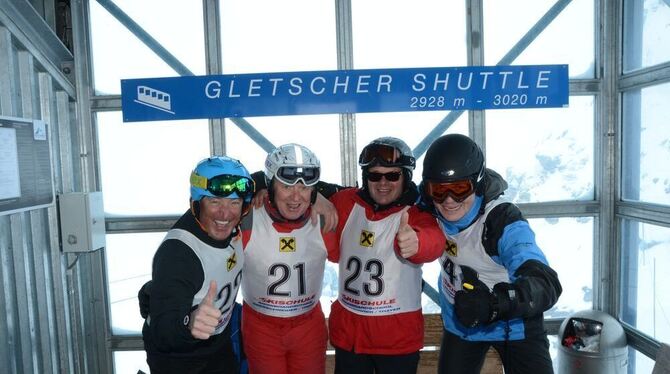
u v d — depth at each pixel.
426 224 1.97
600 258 3.43
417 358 2.19
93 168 3.29
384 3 3.31
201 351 1.94
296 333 2.22
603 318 3.11
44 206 2.77
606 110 3.33
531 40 3.34
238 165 1.80
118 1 3.27
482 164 1.80
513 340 2.04
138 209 3.40
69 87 3.17
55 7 3.17
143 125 3.35
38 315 2.86
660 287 3.08
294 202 2.00
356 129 3.33
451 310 2.20
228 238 1.89
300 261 2.15
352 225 2.17
